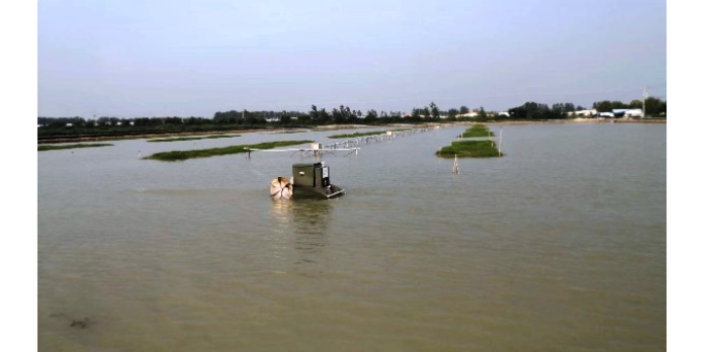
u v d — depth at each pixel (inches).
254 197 1132.5
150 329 439.8
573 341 401.1
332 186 1123.9
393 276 556.1
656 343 395.2
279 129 6545.3
